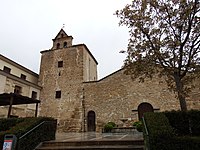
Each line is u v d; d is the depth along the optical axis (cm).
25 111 1714
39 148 671
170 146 445
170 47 859
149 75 949
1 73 1478
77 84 1953
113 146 641
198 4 803
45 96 2014
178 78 845
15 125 693
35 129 691
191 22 823
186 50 851
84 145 686
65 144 702
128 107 1667
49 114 1900
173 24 866
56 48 2345
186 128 655
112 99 1745
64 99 1928
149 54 874
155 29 881
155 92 1652
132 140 670
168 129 489
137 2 926
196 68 852
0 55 1670
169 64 872
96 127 1686
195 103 1504
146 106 1642
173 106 1562
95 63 2661
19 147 583
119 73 1822
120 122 1633
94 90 1856
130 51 914
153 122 548
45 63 2227
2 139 590
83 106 1819
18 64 1895
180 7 844
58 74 2097
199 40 825
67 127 1778
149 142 477
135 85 1725
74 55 2142
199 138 445
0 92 1434
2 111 1423
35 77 2234
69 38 2331
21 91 1706
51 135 808
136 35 912
